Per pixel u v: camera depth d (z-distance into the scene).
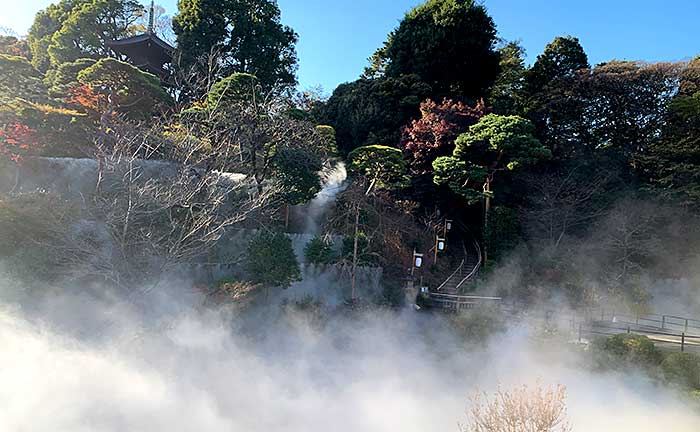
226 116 18.14
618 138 28.53
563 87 28.89
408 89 26.95
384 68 32.94
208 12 28.38
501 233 23.30
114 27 30.77
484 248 23.77
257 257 16.08
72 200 15.73
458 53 29.09
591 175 26.22
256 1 30.31
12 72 24.08
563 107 28.56
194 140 17.06
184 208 14.66
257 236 16.72
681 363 13.15
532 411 8.08
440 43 28.80
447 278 22.19
